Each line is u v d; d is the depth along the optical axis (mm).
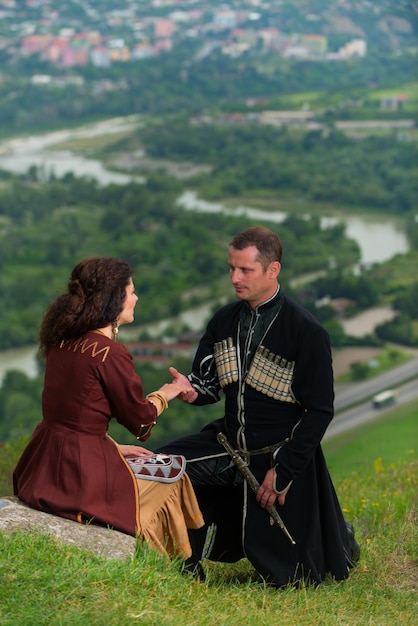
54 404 3949
